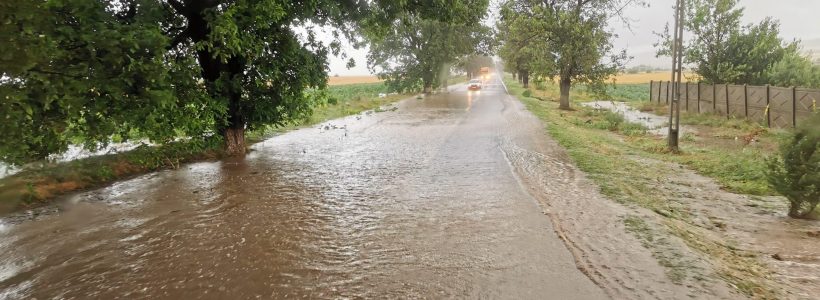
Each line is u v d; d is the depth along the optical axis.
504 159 10.89
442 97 39.75
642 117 24.05
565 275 4.37
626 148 12.79
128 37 6.70
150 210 7.11
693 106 24.72
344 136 16.11
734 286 4.04
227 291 4.25
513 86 60.16
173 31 10.62
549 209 6.59
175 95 8.82
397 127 18.50
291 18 11.55
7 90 4.96
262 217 6.62
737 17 22.28
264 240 5.63
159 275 4.65
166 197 7.93
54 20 5.82
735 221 6.27
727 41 22.66
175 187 8.70
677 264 4.51
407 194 7.84
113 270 4.80
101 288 4.40
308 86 13.12
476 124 18.75
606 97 26.34
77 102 6.20
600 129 18.53
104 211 7.08
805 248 5.21
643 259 4.65
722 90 21.84
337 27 14.26
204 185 8.86
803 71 20.42
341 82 105.75
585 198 7.14
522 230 5.75
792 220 6.30
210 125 11.49
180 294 4.23
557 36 25.95
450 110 26.19
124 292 4.30
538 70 26.72
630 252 4.85
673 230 5.59
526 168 9.71
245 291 4.25
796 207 6.36
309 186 8.64
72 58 6.25
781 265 4.75
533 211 6.57
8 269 4.89
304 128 18.58
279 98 12.61
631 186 8.05
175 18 10.44
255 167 10.70
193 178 9.52
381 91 56.16
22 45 4.70
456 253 5.04
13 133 5.45
